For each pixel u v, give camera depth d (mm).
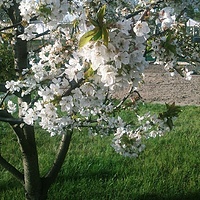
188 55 3131
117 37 1573
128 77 1660
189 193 4426
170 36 2096
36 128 6812
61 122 2428
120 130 2777
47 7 2053
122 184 4566
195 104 10305
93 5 2617
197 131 6988
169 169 5047
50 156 5465
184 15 3170
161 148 5895
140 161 5316
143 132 2869
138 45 1631
